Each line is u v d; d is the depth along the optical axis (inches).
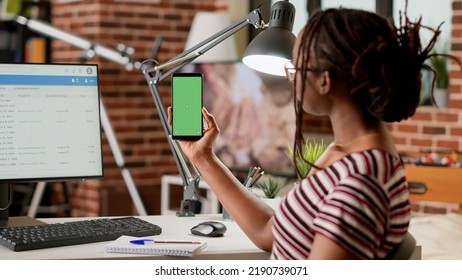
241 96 193.5
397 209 55.9
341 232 52.9
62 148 85.5
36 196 185.2
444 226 129.4
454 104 180.1
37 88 84.4
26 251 69.4
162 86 220.1
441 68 184.7
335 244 52.9
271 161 186.4
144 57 216.2
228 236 78.2
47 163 84.9
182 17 223.1
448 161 152.9
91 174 86.8
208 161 74.1
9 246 70.2
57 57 221.3
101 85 209.9
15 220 85.7
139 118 217.2
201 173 74.4
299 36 59.0
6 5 215.3
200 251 70.4
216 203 188.7
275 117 185.3
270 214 71.6
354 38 55.2
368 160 55.0
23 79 83.9
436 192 151.0
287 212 58.9
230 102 196.5
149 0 216.5
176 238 76.5
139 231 76.8
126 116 214.7
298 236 57.9
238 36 222.4
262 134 188.5
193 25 209.0
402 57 55.3
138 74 216.4
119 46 179.6
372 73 54.6
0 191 85.4
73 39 177.2
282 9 80.5
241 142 194.1
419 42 56.9
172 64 88.6
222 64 198.4
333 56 55.8
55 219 86.5
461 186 148.6
